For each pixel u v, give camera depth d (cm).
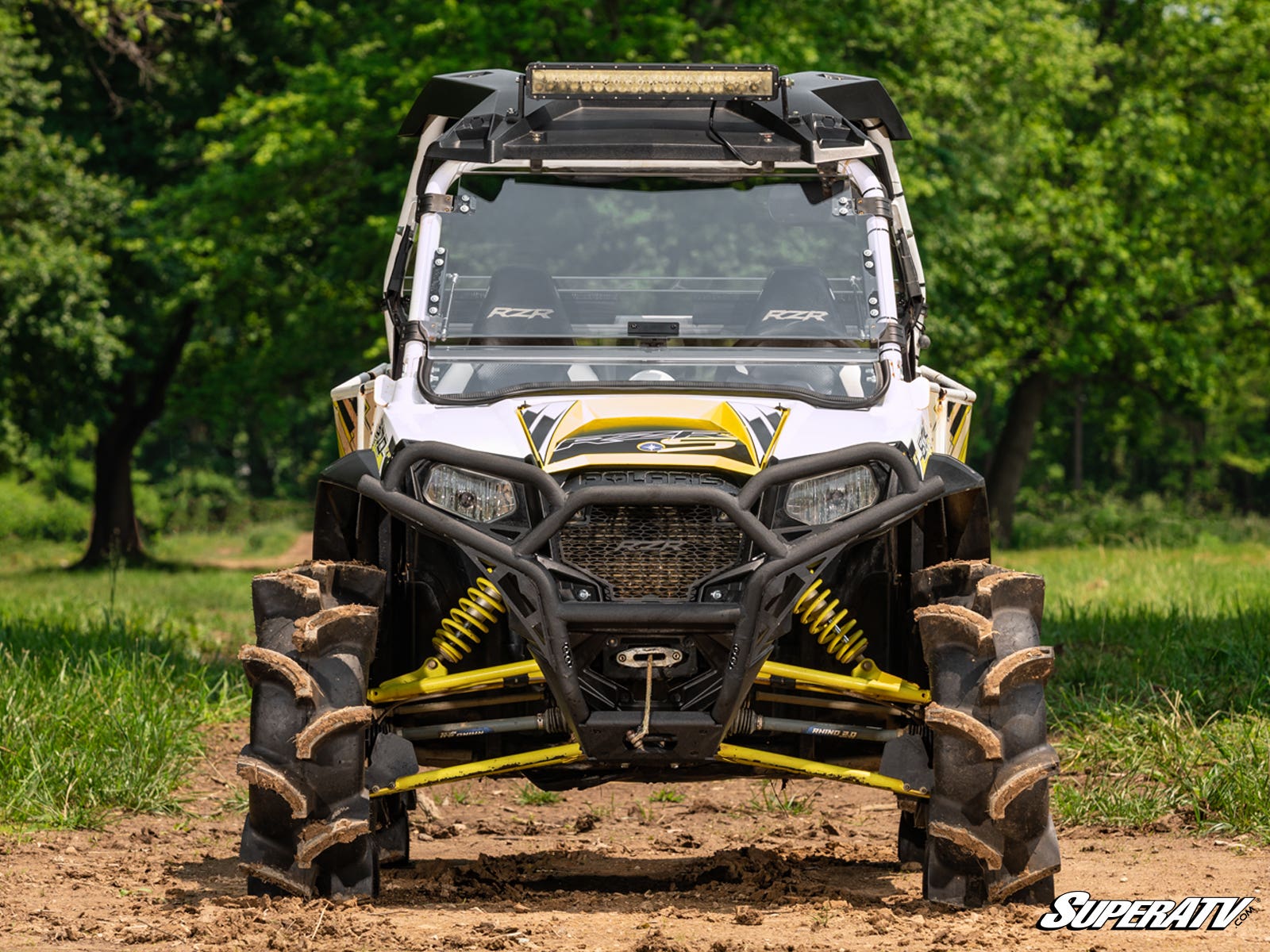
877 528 660
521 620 646
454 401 717
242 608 2839
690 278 798
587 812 1088
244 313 4044
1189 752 1057
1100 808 991
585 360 761
